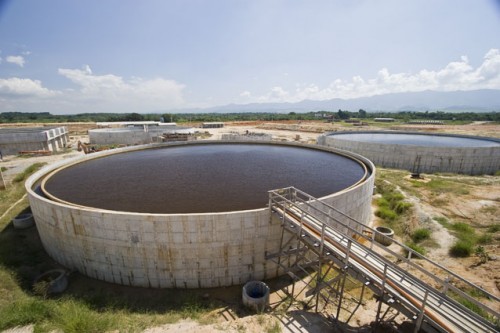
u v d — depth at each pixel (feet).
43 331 27.78
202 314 34.30
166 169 73.41
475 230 53.93
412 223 58.44
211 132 251.19
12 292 37.63
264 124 341.00
